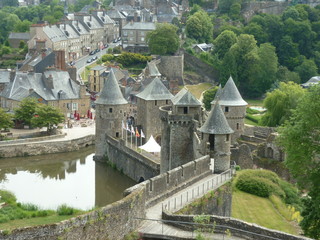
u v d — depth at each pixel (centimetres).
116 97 10375
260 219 6022
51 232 3422
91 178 9462
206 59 18688
